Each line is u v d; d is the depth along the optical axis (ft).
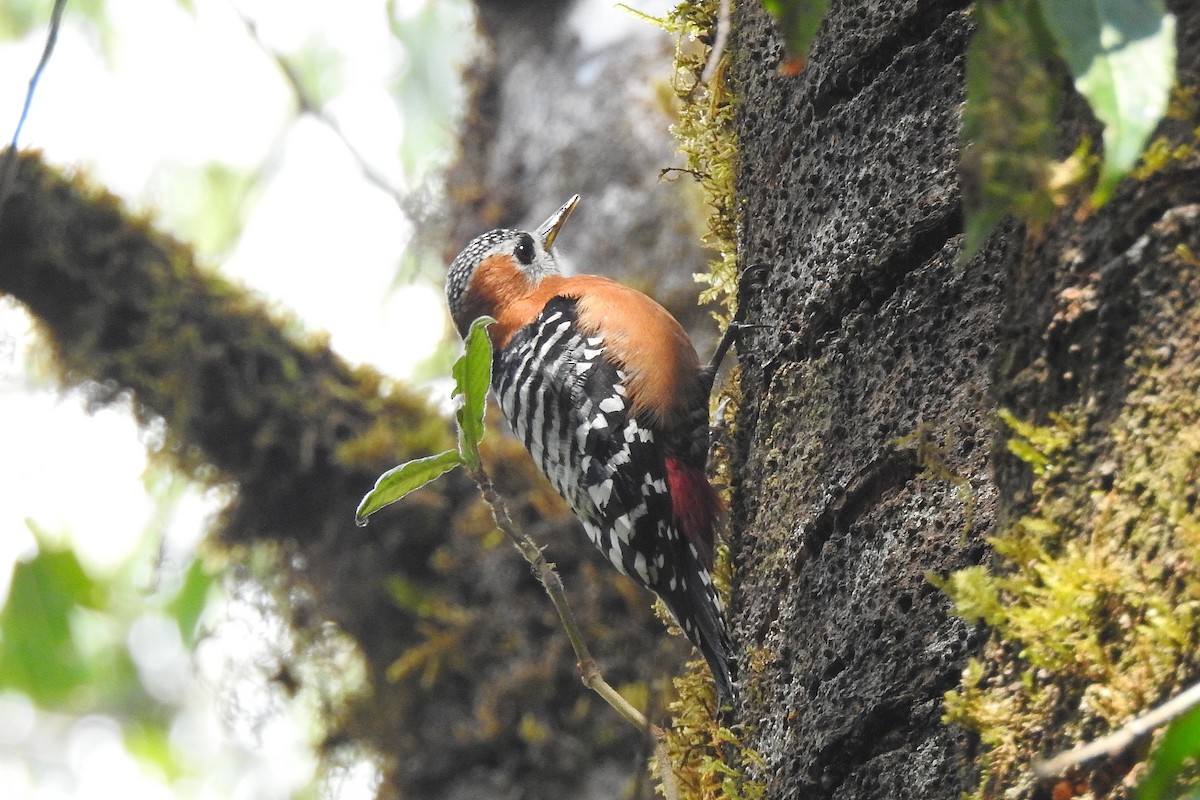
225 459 34.60
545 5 40.88
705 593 21.26
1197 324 11.19
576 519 33.78
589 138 38.04
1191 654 10.44
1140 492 11.22
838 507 15.52
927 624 13.92
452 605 33.78
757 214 18.61
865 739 14.16
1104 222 11.95
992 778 11.93
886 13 16.33
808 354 16.80
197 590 39.88
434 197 40.86
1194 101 11.51
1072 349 12.09
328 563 34.94
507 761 31.99
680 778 19.51
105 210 33.99
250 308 34.68
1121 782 10.73
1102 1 9.64
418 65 44.91
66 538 40.47
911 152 15.76
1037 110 10.31
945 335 14.83
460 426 17.03
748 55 19.44
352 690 36.40
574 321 27.71
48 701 37.65
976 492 13.92
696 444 26.53
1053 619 11.50
